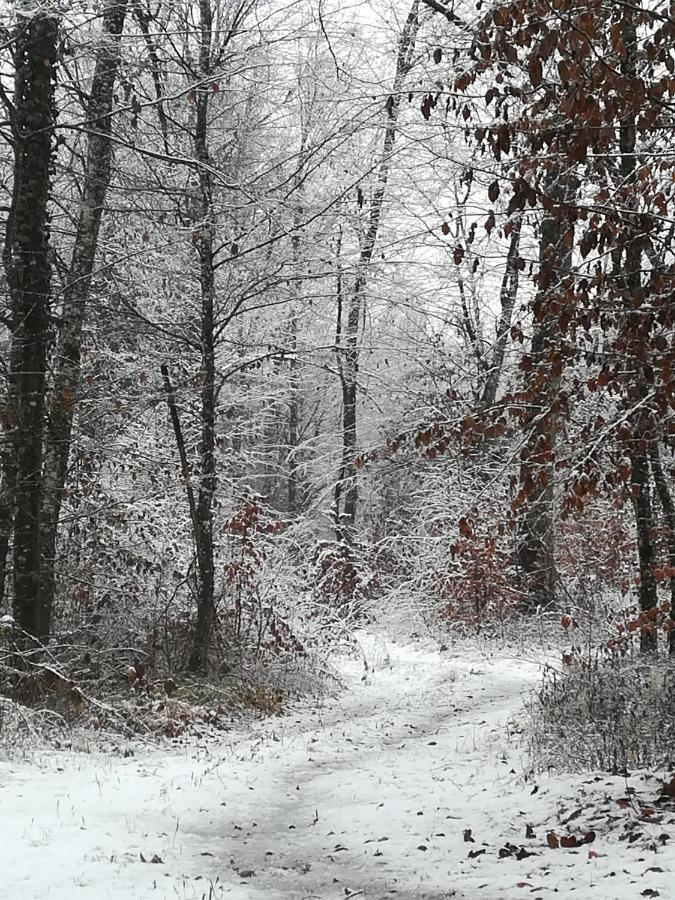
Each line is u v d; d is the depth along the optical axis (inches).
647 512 446.0
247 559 693.9
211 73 577.0
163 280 627.8
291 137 663.8
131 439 684.1
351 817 317.7
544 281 271.6
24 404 484.1
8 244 488.7
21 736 406.0
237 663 627.2
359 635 936.9
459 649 804.0
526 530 750.5
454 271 806.5
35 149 485.7
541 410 312.5
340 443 1261.1
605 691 414.3
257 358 615.5
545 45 241.1
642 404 274.1
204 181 588.7
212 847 281.7
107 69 535.8
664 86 250.4
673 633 454.6
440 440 356.2
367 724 524.7
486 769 372.2
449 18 557.6
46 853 251.0
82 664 543.5
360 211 634.8
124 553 641.0
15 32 477.1
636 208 276.5
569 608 652.1
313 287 691.4
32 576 487.2
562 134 261.4
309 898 236.8
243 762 421.1
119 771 375.6
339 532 1014.4
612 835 266.7
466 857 267.9
